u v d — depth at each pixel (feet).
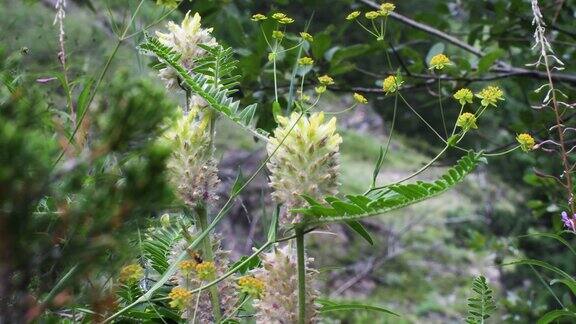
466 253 20.48
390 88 2.70
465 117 2.60
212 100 2.56
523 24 6.23
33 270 1.63
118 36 2.69
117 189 1.63
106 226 1.62
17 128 1.53
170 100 1.68
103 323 2.24
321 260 18.24
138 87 1.68
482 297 2.87
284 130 2.30
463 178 2.23
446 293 19.12
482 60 5.64
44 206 2.26
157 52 2.62
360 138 25.23
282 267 2.30
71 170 1.64
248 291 2.26
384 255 19.11
